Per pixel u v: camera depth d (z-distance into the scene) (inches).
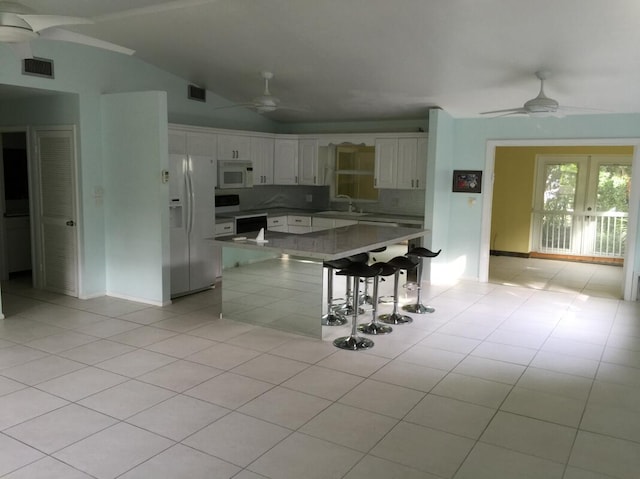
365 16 174.9
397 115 290.5
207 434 121.6
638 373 161.0
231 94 286.8
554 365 166.7
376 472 107.7
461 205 285.4
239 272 203.3
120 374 154.2
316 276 185.3
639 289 250.1
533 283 285.7
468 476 106.7
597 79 203.5
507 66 200.4
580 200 359.6
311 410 134.0
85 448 115.1
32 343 178.4
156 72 252.7
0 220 261.4
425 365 165.0
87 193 227.9
